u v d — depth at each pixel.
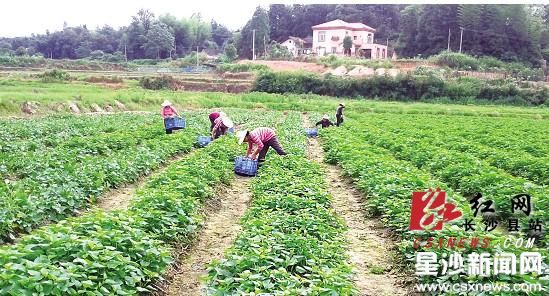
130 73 91.44
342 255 9.77
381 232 12.54
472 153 23.14
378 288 9.46
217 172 16.34
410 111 57.88
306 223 10.53
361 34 124.12
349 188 17.34
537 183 17.47
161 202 11.26
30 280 6.59
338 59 97.19
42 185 13.23
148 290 8.34
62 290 6.65
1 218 10.53
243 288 7.39
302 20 146.38
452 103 75.25
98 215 9.37
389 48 128.50
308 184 14.17
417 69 85.44
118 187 16.02
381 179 14.97
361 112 56.88
